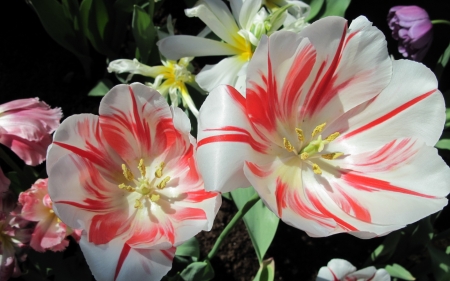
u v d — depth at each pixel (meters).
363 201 0.28
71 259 0.37
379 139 0.29
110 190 0.30
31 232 0.31
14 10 0.49
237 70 0.35
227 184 0.24
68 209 0.26
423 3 0.55
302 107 0.30
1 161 0.44
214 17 0.35
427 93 0.28
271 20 0.34
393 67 0.28
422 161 0.28
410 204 0.27
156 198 0.30
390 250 0.40
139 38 0.41
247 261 0.45
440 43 0.55
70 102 0.46
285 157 0.30
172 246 0.26
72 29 0.43
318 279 0.35
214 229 0.45
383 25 0.55
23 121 0.31
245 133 0.25
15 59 0.47
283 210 0.26
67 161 0.27
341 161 0.30
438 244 0.48
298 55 0.26
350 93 0.29
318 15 0.44
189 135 0.27
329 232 0.25
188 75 0.38
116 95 0.27
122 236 0.28
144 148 0.30
